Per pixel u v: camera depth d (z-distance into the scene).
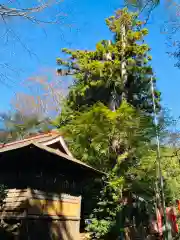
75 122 13.34
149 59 17.12
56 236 10.81
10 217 9.69
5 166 10.75
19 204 9.73
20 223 9.48
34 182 10.15
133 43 16.88
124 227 13.32
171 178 15.42
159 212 14.62
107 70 16.67
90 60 17.19
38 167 10.41
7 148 9.84
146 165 13.38
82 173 13.39
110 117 12.39
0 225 9.37
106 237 13.30
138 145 13.23
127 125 12.55
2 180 10.66
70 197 12.24
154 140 13.38
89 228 13.70
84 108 16.70
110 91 17.36
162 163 14.28
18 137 20.05
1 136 19.94
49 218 10.50
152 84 15.91
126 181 13.42
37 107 19.59
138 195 14.48
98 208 14.65
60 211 11.31
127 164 13.47
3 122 20.19
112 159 14.24
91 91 17.41
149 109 16.78
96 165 14.44
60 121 17.67
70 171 12.44
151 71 16.95
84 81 17.53
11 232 9.17
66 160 11.05
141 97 17.30
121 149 13.62
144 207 15.52
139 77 17.27
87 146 13.68
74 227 12.14
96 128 12.77
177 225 14.62
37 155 10.13
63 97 19.55
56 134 13.07
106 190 13.95
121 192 13.33
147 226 15.21
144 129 12.91
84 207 15.91
